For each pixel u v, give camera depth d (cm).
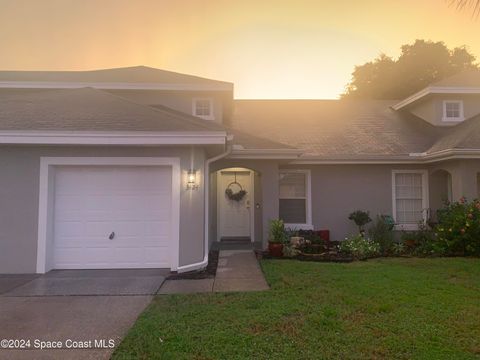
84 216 851
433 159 1139
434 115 1432
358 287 660
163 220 861
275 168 1117
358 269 809
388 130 1409
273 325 486
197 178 850
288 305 566
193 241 836
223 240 1299
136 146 822
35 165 817
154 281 730
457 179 1106
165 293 650
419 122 1497
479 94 1419
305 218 1240
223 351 413
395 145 1266
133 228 856
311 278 730
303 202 1245
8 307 577
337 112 1620
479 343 430
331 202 1233
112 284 710
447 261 889
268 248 1038
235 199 1345
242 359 395
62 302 601
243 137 1187
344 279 718
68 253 845
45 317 532
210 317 518
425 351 411
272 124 1466
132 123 823
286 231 1112
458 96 1434
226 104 1427
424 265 848
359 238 1041
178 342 436
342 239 1220
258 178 1273
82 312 553
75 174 852
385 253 1023
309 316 515
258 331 468
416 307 553
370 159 1185
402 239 1149
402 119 1543
